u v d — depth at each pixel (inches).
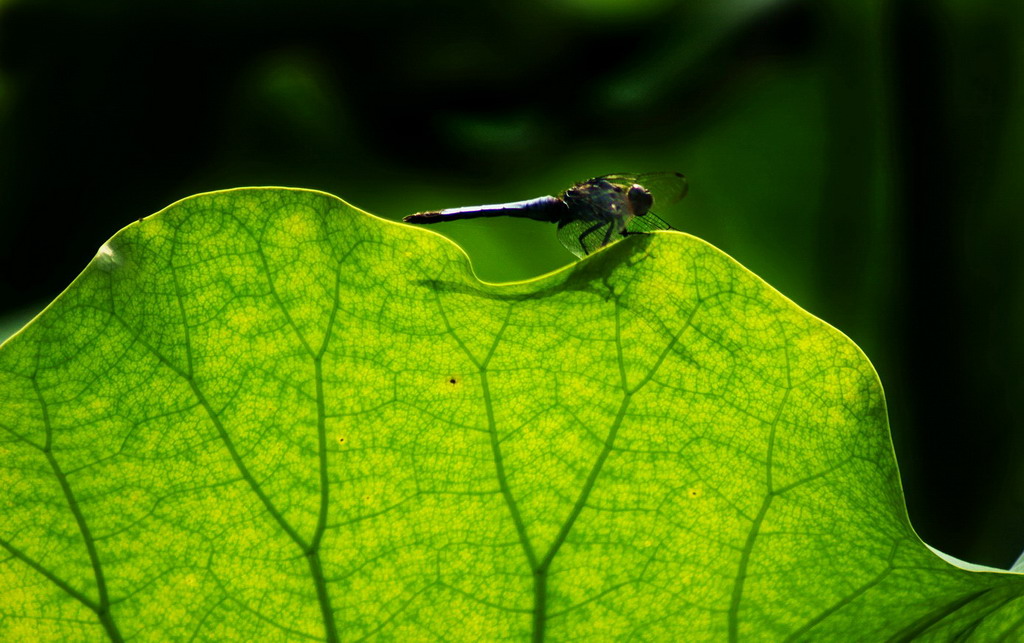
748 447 23.7
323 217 23.6
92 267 23.5
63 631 23.7
